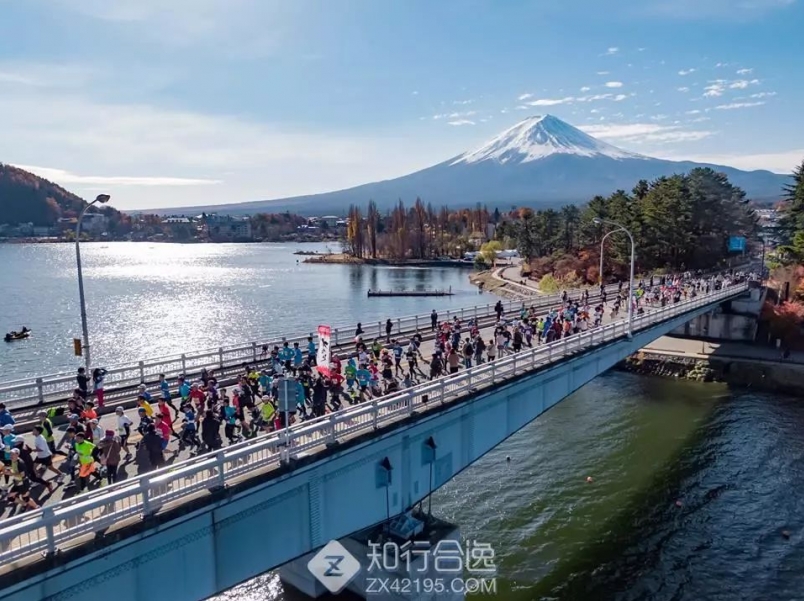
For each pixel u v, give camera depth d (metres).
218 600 26.52
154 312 105.75
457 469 27.48
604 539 31.58
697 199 99.75
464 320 49.62
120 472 18.89
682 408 52.69
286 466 18.52
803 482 38.16
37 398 26.03
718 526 32.94
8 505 16.64
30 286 143.25
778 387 58.19
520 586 27.62
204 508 16.45
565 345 35.00
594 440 45.12
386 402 22.27
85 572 14.60
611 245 105.12
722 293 63.47
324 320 95.88
